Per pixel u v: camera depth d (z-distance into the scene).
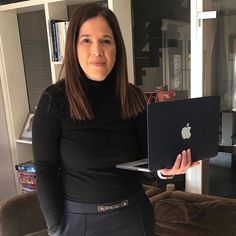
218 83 1.94
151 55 2.18
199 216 1.64
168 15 2.06
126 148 1.06
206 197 1.78
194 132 1.05
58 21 2.26
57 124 1.02
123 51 1.09
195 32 1.85
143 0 2.14
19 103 2.79
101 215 1.01
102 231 1.02
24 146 2.82
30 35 2.76
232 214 1.58
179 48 2.05
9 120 2.75
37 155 1.05
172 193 1.89
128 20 2.10
